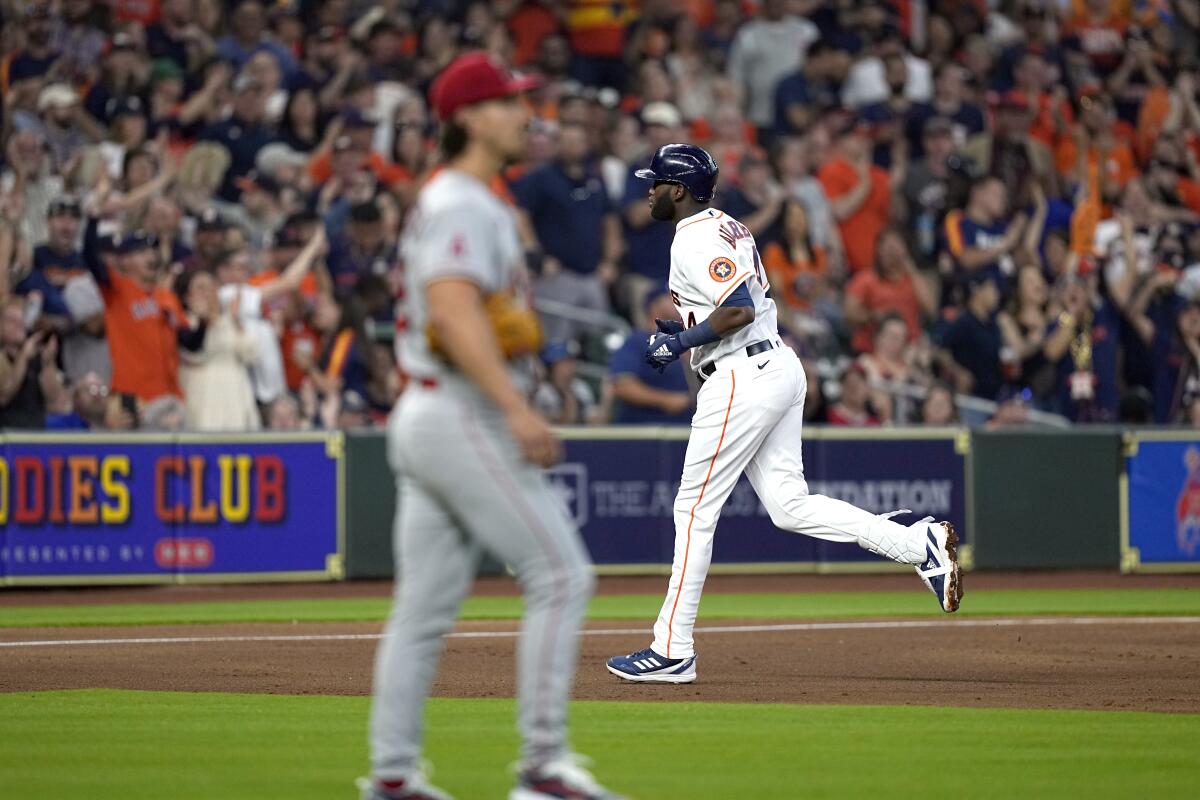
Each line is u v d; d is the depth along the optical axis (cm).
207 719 2039
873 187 5891
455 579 1417
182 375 4638
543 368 4959
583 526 4666
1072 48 6875
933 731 1936
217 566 4484
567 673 1396
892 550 2433
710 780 1591
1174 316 5688
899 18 6806
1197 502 4994
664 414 4888
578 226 5356
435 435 1363
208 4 5712
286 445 4547
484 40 5888
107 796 1499
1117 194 6278
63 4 5381
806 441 4750
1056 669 2642
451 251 1333
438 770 1648
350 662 2770
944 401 5141
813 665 2700
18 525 4334
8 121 5016
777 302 5397
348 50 5650
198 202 5100
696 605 2436
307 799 1485
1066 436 4928
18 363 4466
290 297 4803
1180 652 2906
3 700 2236
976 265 5681
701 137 5972
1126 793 1530
